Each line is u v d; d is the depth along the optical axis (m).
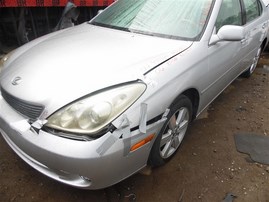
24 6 4.46
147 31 2.58
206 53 2.48
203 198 2.23
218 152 2.75
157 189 2.28
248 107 3.66
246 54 3.63
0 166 2.41
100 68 1.95
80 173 1.72
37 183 2.26
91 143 1.65
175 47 2.31
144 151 1.94
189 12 2.67
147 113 1.85
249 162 2.65
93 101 1.74
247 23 3.43
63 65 2.01
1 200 2.10
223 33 2.52
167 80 2.03
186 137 2.94
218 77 2.87
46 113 1.75
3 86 2.06
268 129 3.20
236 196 2.27
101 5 5.29
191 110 2.55
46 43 2.47
